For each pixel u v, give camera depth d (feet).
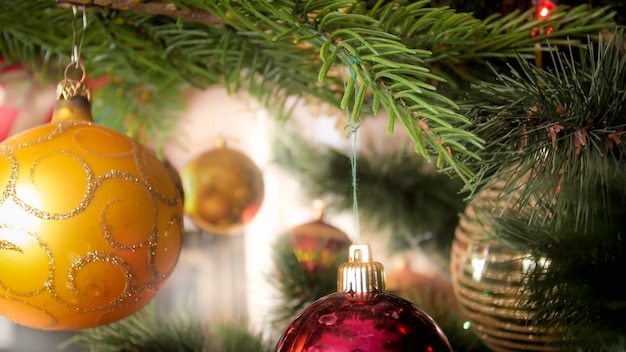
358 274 1.06
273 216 3.42
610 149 1.09
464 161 1.08
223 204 2.12
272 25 1.10
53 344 3.00
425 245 2.19
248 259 3.45
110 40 1.42
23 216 1.11
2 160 1.13
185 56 1.52
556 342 1.22
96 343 1.61
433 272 2.29
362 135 2.62
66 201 1.11
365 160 2.27
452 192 2.14
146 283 1.19
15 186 1.12
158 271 1.20
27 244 1.11
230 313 3.36
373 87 0.98
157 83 1.65
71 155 1.14
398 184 2.21
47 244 1.11
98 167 1.14
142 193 1.16
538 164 1.11
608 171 1.11
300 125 2.65
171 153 3.24
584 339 1.16
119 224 1.14
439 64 1.35
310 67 1.43
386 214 2.22
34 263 1.11
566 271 1.16
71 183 1.12
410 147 2.28
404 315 1.03
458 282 1.34
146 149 1.22
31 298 1.13
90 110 1.27
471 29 1.17
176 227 1.21
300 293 1.75
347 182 2.25
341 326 1.01
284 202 3.44
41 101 1.99
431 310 1.63
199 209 2.12
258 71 1.50
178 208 1.22
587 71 1.18
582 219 1.11
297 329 1.04
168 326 1.68
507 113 1.09
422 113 0.97
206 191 2.10
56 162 1.13
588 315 1.16
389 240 2.35
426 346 1.02
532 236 1.20
